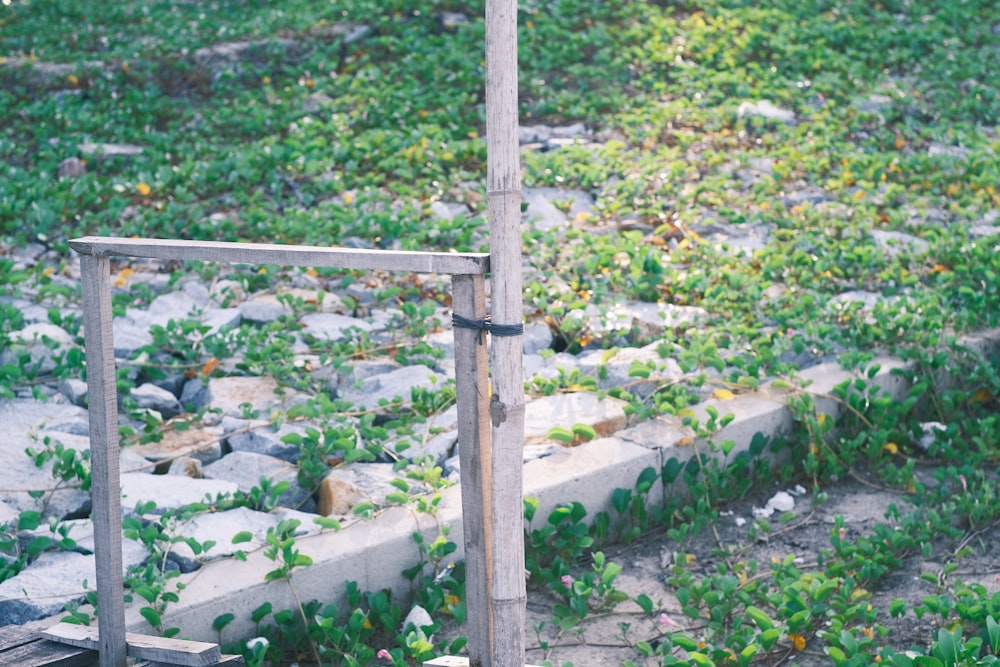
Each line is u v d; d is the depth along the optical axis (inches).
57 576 168.1
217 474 200.8
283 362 232.4
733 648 158.6
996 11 557.0
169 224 318.3
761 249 297.1
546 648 162.1
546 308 261.7
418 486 192.1
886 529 187.9
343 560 170.4
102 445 134.7
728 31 508.1
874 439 220.8
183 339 243.0
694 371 231.1
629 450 202.5
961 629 153.2
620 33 513.0
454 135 405.4
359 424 211.8
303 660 164.9
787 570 176.4
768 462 217.2
